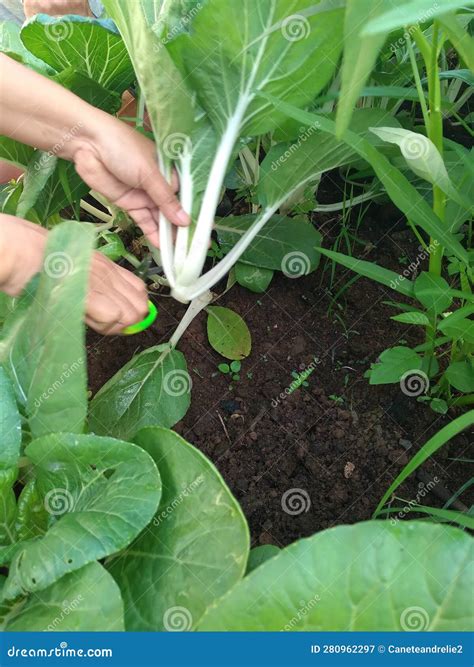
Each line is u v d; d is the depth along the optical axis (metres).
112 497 0.91
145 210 1.26
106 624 0.84
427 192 1.48
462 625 0.76
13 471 0.97
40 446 0.94
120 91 1.46
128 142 1.16
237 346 1.46
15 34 1.43
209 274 1.28
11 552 0.97
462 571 0.77
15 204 1.41
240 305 1.54
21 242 1.01
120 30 1.11
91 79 1.29
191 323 1.51
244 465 1.34
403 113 1.63
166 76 1.03
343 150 1.19
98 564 0.87
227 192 1.71
